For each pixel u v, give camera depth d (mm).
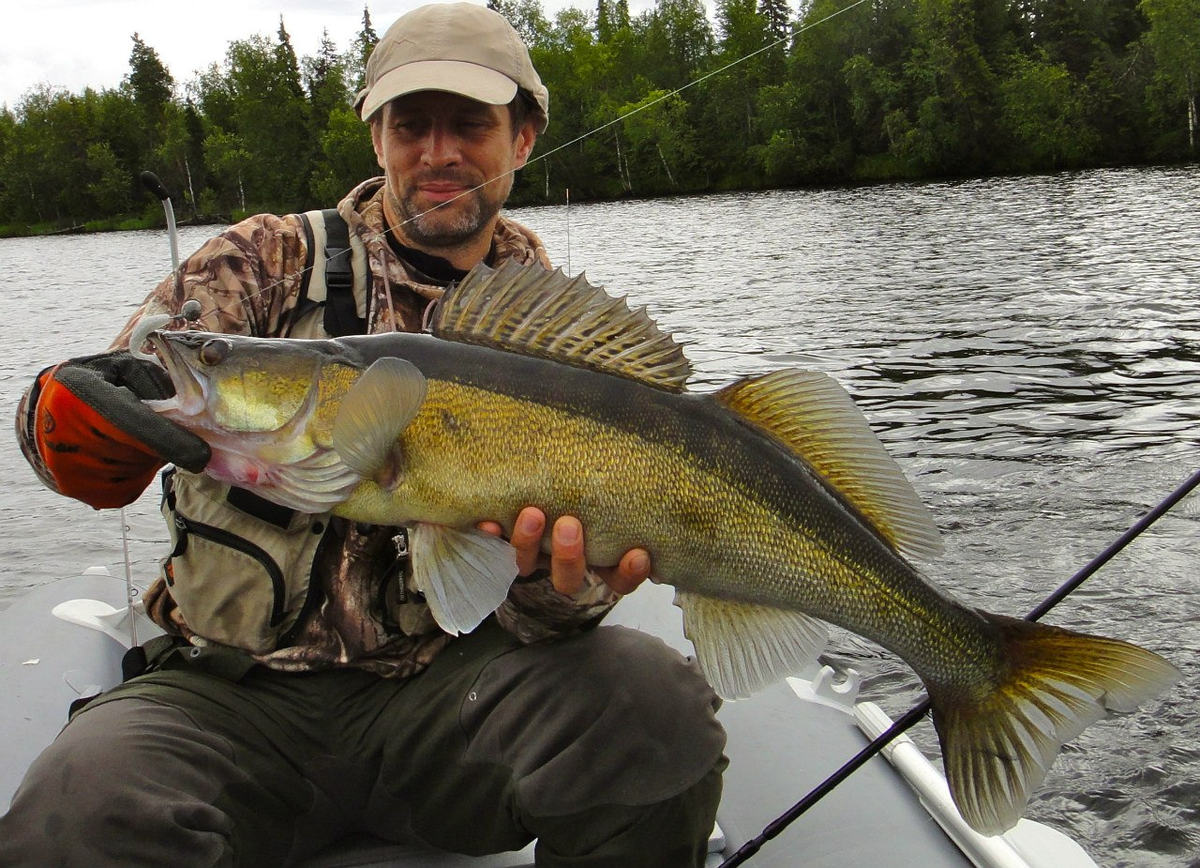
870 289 6004
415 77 1022
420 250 1066
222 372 846
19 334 6426
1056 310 4914
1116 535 2250
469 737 909
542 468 841
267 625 917
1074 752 1557
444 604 843
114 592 1482
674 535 849
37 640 1322
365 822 985
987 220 9812
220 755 851
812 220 11141
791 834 1026
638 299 6066
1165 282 5477
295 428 854
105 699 873
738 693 872
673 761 880
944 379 3650
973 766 865
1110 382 3488
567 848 890
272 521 913
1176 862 1341
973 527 2334
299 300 1009
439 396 839
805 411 871
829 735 1194
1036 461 2725
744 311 5461
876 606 864
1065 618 1922
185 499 924
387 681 951
